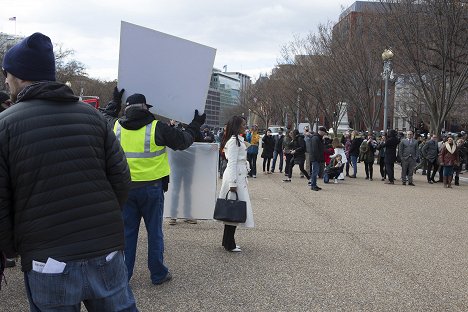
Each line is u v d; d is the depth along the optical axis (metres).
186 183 6.83
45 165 2.24
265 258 6.14
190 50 5.11
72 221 2.27
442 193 14.20
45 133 2.27
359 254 6.47
